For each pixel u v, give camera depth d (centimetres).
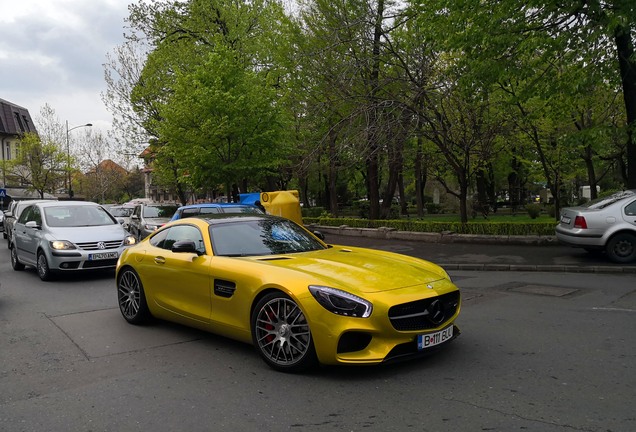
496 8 1234
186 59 2523
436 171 2677
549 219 2944
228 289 516
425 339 445
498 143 2155
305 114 2116
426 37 1359
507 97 1675
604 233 1108
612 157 2131
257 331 483
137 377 471
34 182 4575
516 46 1255
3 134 5578
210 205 1391
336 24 1752
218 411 387
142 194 9562
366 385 427
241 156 2098
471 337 571
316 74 1847
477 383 425
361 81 1677
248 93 2014
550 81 1322
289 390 423
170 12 2683
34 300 881
